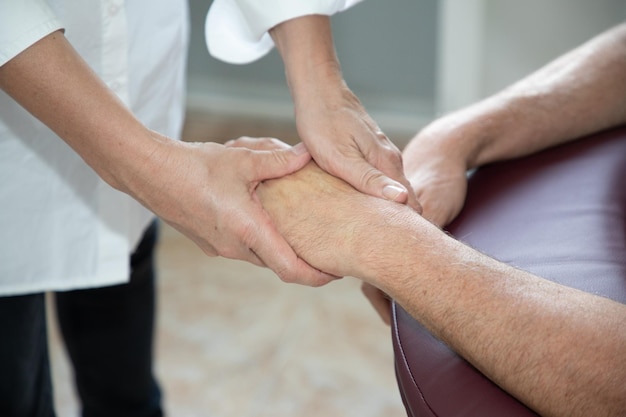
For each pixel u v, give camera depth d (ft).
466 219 2.60
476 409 1.95
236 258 2.71
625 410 1.84
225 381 5.39
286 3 2.72
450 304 2.09
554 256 2.32
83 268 3.30
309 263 2.48
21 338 3.10
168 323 5.92
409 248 2.26
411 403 2.06
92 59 2.98
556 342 1.94
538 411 1.93
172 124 3.55
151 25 3.08
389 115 8.02
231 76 8.38
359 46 7.79
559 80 2.98
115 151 2.52
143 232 3.55
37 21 2.45
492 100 2.97
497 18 7.23
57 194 3.14
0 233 3.15
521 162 2.85
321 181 2.64
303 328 5.85
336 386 5.31
